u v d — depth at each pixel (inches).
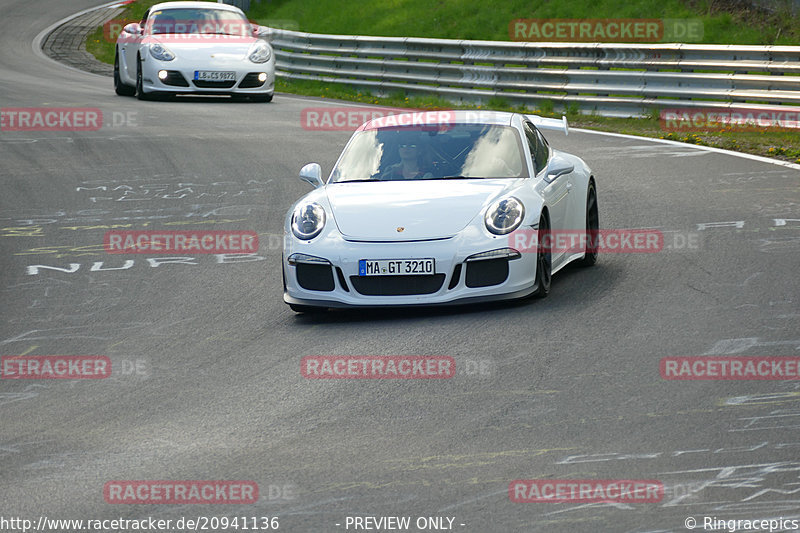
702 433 668.1
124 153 2054.6
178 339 994.7
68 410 807.1
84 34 4758.9
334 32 4087.1
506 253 992.2
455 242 991.6
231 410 775.7
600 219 1403.8
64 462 687.7
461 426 706.2
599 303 1005.2
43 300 1169.4
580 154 1932.8
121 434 738.8
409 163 1117.1
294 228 1047.6
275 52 3523.6
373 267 995.9
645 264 1156.5
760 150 1915.6
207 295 1159.0
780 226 1295.5
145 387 853.2
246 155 2004.2
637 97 2389.3
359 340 937.5
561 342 883.4
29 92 2913.4
